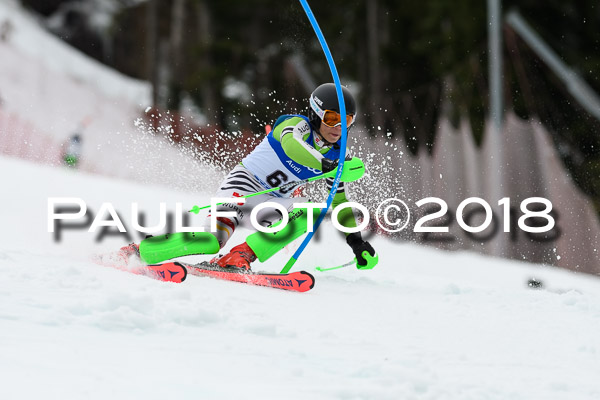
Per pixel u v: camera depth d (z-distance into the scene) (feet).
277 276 24.54
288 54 169.48
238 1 178.19
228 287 23.12
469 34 128.98
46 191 56.80
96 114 151.84
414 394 12.99
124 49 216.74
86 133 135.44
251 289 23.48
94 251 27.25
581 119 107.14
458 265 49.44
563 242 68.03
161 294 19.22
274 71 171.73
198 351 14.65
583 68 114.62
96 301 16.87
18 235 30.83
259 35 184.14
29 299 16.94
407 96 144.97
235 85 173.58
